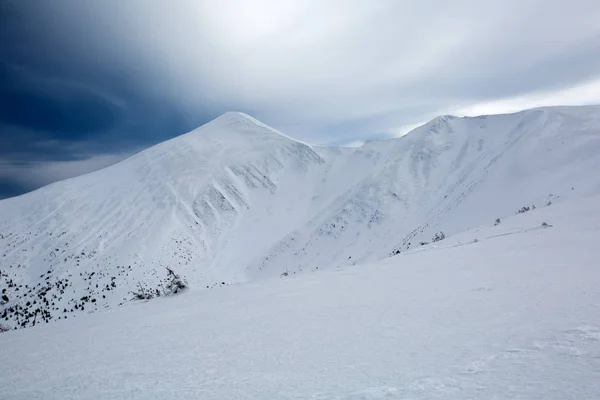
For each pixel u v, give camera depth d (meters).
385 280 16.03
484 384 4.36
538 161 128.00
